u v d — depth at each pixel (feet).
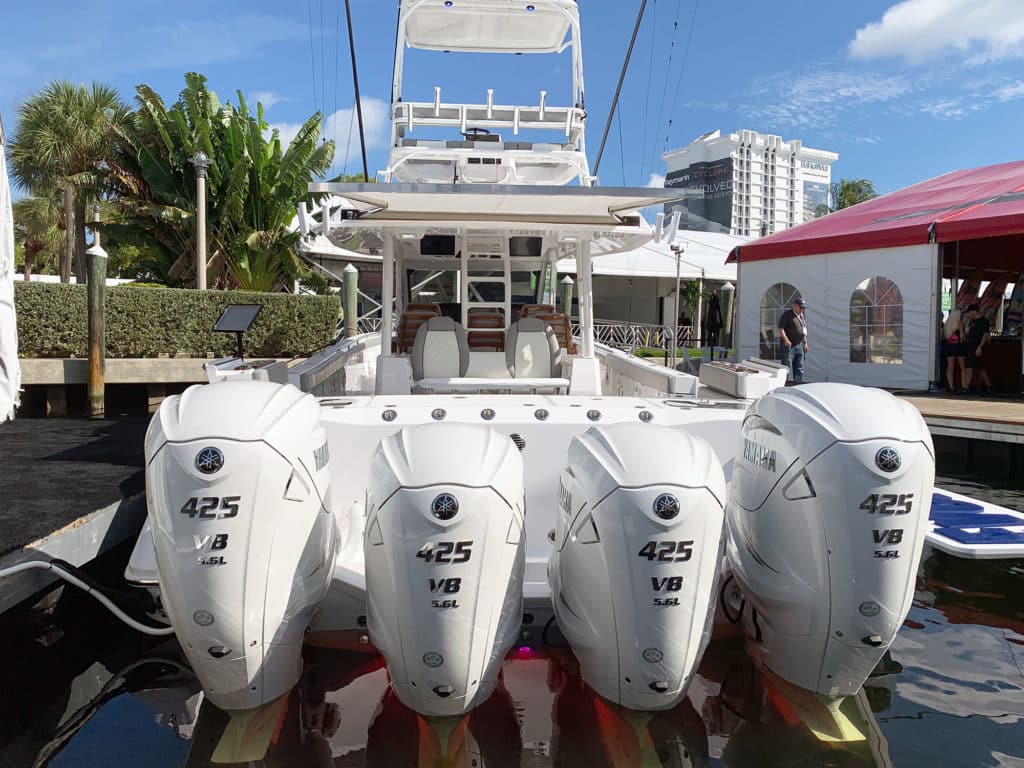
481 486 7.67
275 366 12.57
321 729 8.84
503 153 18.49
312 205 64.59
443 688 7.77
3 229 22.29
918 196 50.03
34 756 9.06
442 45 22.49
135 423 28.04
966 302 43.91
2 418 22.76
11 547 11.16
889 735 9.02
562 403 12.34
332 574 9.43
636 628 7.80
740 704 9.34
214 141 64.75
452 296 23.00
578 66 20.29
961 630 12.28
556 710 9.13
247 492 7.93
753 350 49.29
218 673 8.25
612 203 13.96
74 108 81.05
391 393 14.71
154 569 10.48
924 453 8.46
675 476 7.76
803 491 8.72
